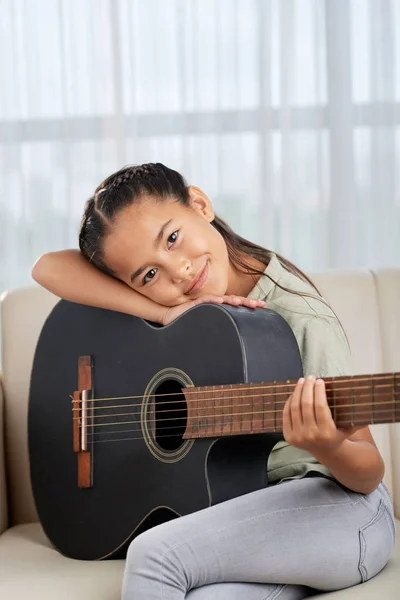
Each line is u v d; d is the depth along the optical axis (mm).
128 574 1627
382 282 2359
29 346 2395
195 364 1854
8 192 3631
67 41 3584
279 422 1694
